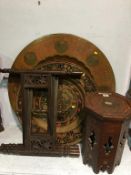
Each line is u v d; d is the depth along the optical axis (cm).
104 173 112
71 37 116
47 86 112
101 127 100
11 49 123
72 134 127
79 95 124
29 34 120
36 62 120
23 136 118
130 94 124
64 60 120
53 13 115
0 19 117
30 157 120
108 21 116
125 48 121
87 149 112
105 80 122
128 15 114
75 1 112
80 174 111
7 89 131
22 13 115
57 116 126
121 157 118
